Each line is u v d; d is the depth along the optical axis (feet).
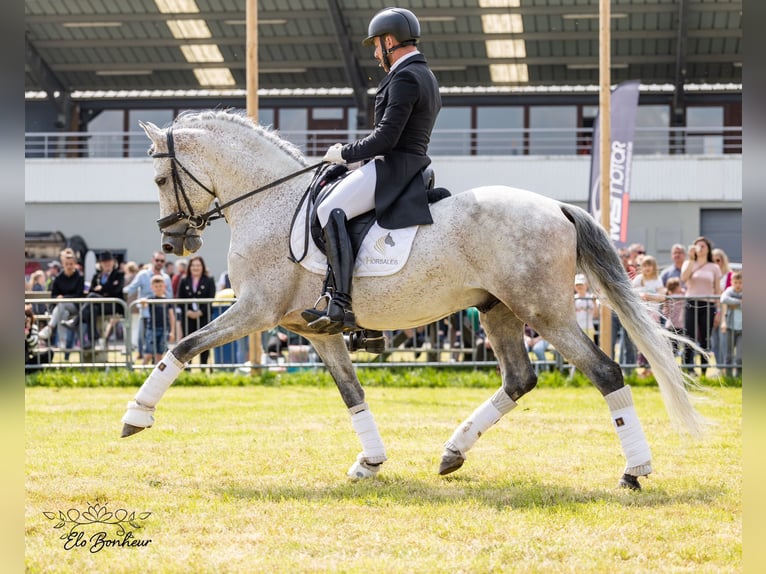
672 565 16.10
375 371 50.55
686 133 108.27
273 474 24.22
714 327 48.32
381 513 19.75
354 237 22.88
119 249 99.45
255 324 23.52
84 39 108.06
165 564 16.11
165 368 23.41
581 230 22.75
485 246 22.26
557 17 101.19
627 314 22.39
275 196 24.11
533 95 113.39
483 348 51.11
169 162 24.66
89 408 38.29
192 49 109.81
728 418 34.47
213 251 94.89
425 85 22.81
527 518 19.27
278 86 115.14
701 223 95.50
